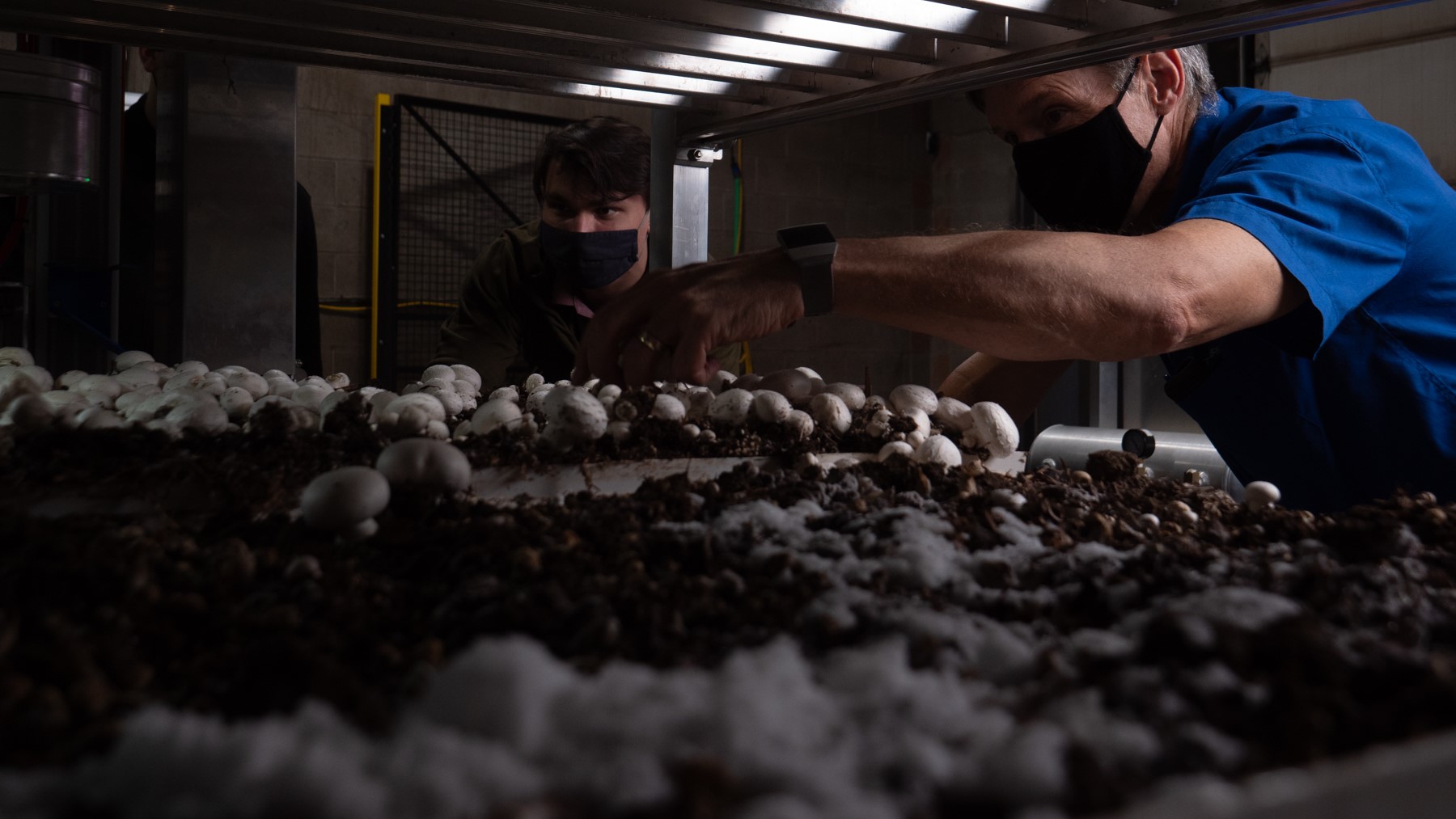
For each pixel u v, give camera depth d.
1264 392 1.17
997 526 0.59
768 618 0.41
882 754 0.27
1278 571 0.47
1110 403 3.18
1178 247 0.82
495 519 0.54
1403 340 1.08
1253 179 0.93
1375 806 0.23
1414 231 1.04
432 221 4.32
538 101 4.48
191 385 0.93
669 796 0.24
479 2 0.95
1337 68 2.75
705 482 0.71
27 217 1.53
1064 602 0.46
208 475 0.63
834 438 0.89
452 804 0.23
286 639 0.35
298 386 1.00
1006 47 1.00
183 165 1.28
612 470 0.77
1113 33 0.92
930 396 0.97
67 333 1.55
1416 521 0.62
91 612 0.41
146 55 1.54
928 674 0.34
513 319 2.21
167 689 0.34
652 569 0.49
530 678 0.28
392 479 0.58
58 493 0.60
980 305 0.79
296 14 0.99
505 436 0.79
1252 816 0.21
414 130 4.26
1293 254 0.86
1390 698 0.32
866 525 0.56
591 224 2.06
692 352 0.84
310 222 2.12
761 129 1.37
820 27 1.01
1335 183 0.96
